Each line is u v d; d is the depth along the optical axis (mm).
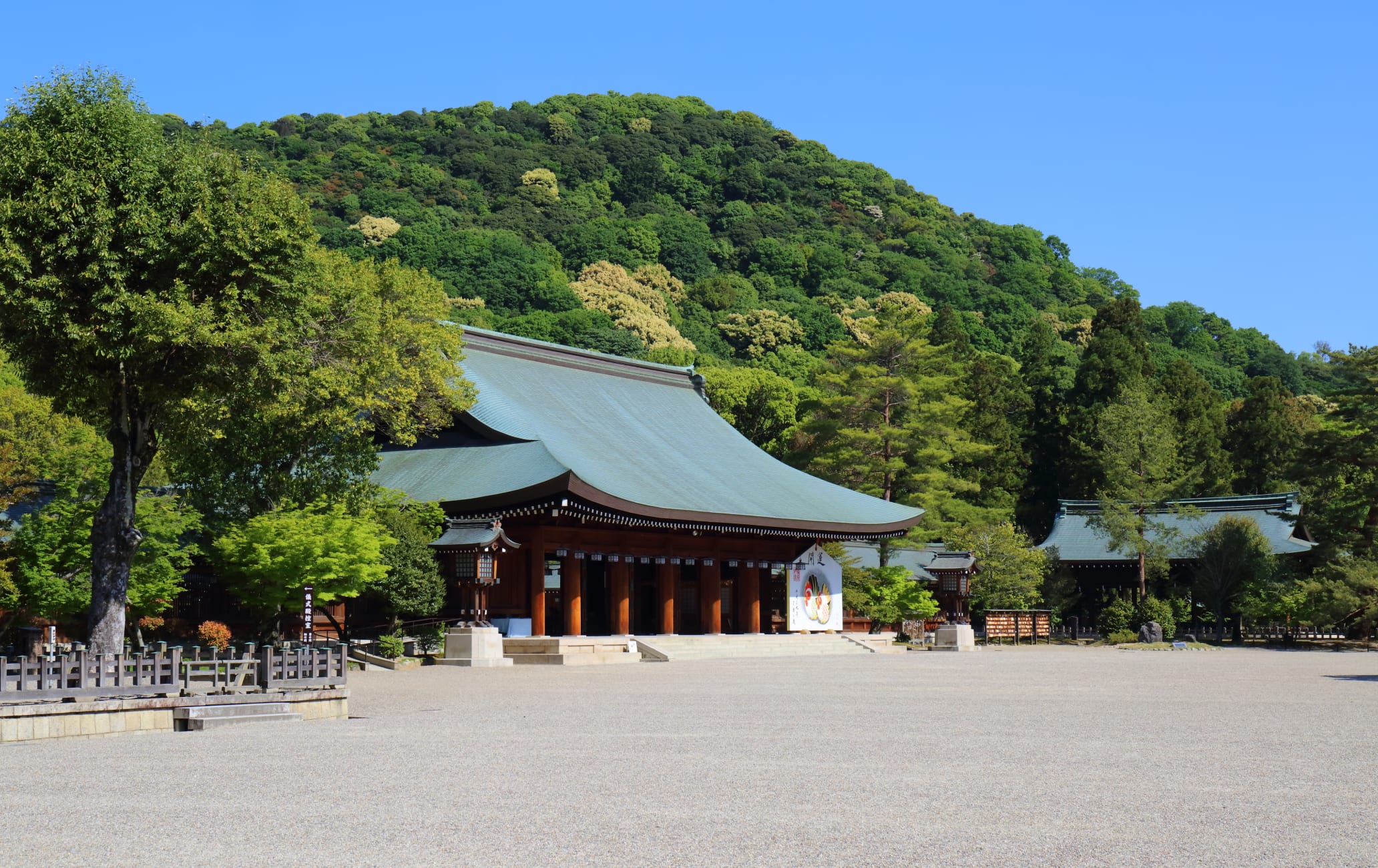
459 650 37812
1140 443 71375
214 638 35344
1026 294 173000
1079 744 16125
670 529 47094
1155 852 9445
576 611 44219
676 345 133375
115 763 14781
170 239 22547
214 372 23344
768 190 195125
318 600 33750
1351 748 15828
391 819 10797
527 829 10320
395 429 39625
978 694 25281
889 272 173375
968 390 91250
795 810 11188
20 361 23594
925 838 9945
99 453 31703
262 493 36250
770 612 55438
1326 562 62531
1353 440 61875
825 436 70062
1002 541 65000
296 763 14547
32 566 30953
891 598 59812
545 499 41312
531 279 144250
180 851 9547
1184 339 150125
